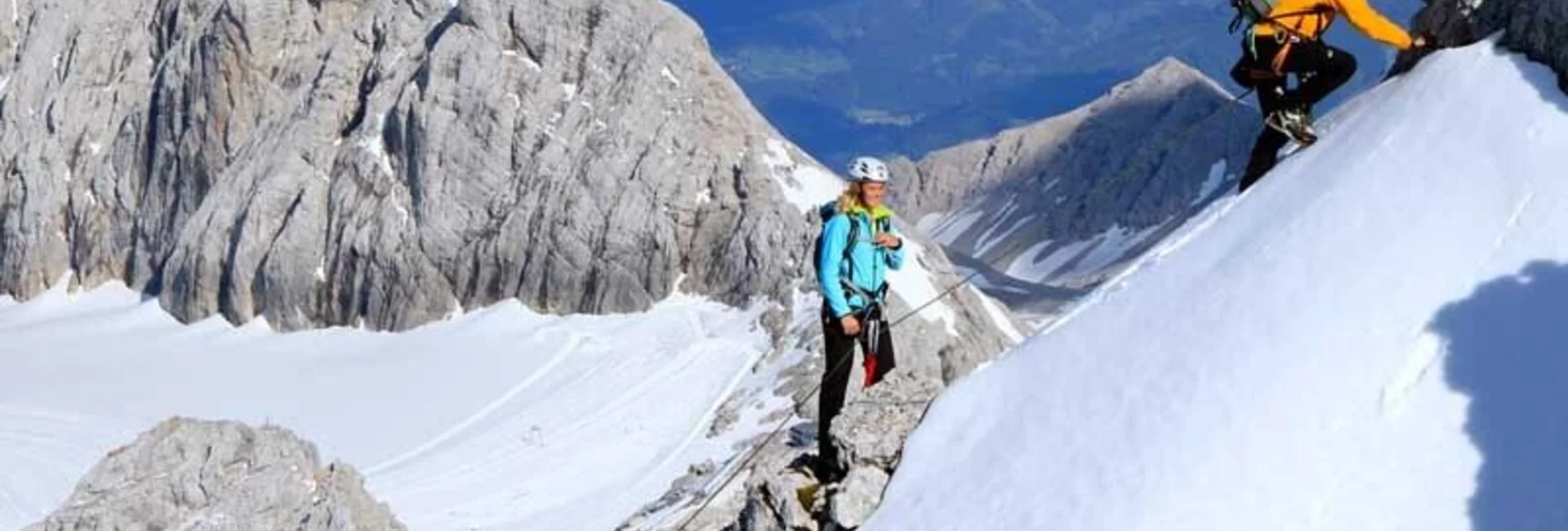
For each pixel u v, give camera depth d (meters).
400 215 108.25
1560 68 12.15
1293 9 13.94
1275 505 10.41
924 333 81.62
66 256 124.25
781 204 99.62
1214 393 11.38
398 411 93.81
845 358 14.26
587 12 109.81
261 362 105.62
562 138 106.38
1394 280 11.38
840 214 14.13
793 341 90.25
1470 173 11.88
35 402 99.56
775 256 97.19
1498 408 10.23
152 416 97.00
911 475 12.77
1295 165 13.55
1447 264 11.33
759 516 13.81
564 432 86.44
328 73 115.62
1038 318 103.19
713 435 82.94
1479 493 9.85
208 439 30.38
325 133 114.12
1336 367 11.02
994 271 148.25
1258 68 14.14
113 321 116.50
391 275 107.25
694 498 38.59
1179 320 12.28
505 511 75.88
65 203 125.12
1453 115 12.43
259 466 30.33
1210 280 12.47
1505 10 13.26
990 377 13.20
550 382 94.00
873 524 12.55
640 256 101.19
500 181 106.88
